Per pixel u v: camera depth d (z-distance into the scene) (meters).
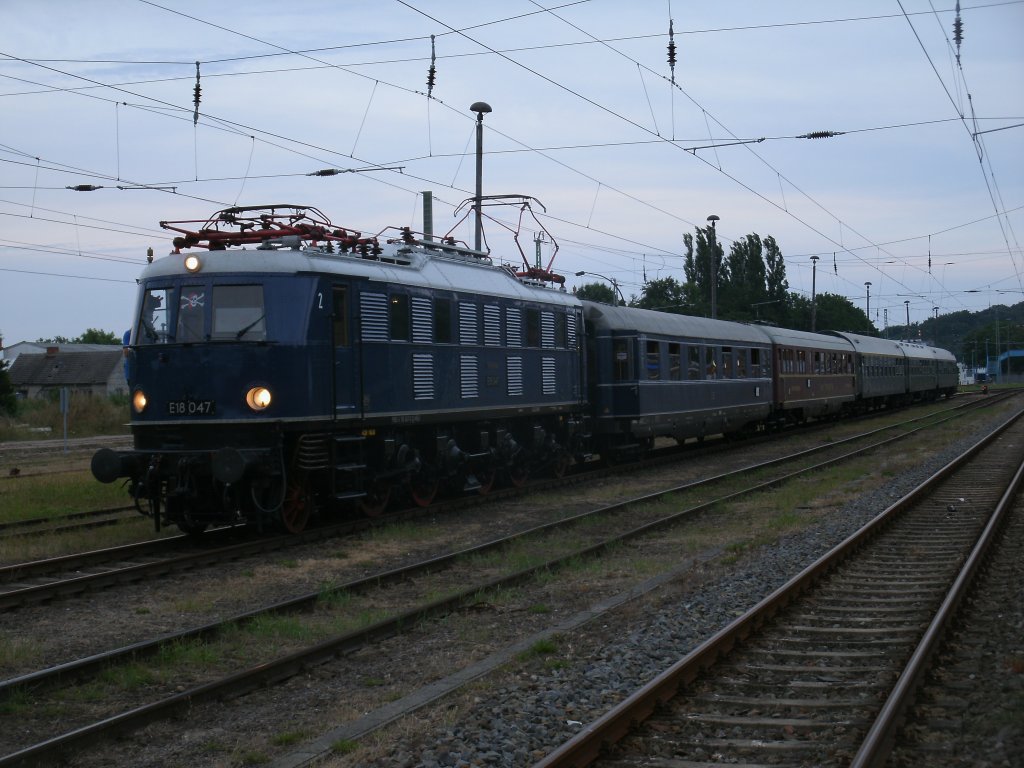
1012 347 122.88
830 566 11.20
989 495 17.50
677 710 6.63
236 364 13.36
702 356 27.27
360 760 6.04
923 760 5.75
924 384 58.28
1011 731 6.01
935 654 7.64
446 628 9.35
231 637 8.84
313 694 7.49
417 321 16.11
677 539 14.11
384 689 7.58
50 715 6.99
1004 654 7.68
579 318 21.97
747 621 8.38
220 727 6.77
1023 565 11.30
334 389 14.12
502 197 22.75
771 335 33.47
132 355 13.90
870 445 28.27
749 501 17.81
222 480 12.59
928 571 11.23
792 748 5.94
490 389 18.12
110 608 10.23
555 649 8.41
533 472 21.11
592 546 12.99
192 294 13.68
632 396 23.19
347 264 14.70
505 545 13.38
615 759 5.86
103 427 43.62
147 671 7.84
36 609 10.13
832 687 7.04
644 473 23.12
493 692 7.25
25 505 18.11
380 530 14.77
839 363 40.75
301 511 14.37
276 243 14.27
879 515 14.21
